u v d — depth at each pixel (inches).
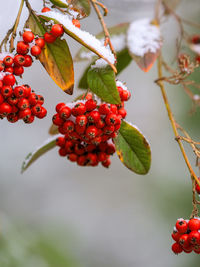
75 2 20.1
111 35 23.7
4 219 30.7
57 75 20.0
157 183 55.9
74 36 19.4
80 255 54.4
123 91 20.0
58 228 48.5
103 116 19.7
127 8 27.9
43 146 21.8
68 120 19.9
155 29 23.5
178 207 51.7
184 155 20.7
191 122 43.7
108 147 21.2
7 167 56.1
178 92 45.7
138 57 22.8
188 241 19.7
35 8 21.8
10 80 19.0
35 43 19.6
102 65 19.9
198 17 33.6
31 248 30.3
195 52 25.0
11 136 56.4
